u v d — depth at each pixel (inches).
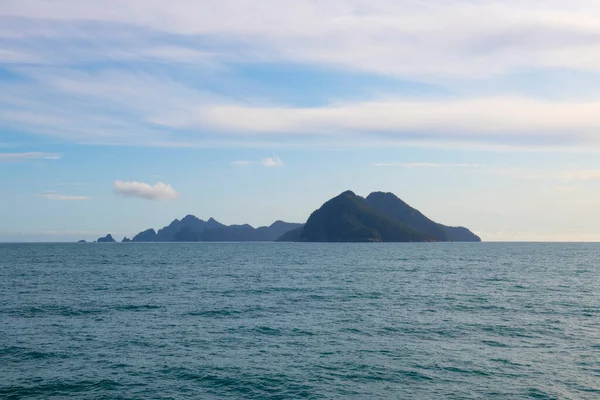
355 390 848.3
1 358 1038.4
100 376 920.9
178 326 1387.8
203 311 1649.9
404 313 1616.6
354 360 1029.2
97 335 1267.2
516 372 944.3
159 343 1179.9
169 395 826.2
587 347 1139.3
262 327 1373.0
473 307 1752.0
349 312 1635.1
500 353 1083.3
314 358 1045.2
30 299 1955.0
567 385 869.2
